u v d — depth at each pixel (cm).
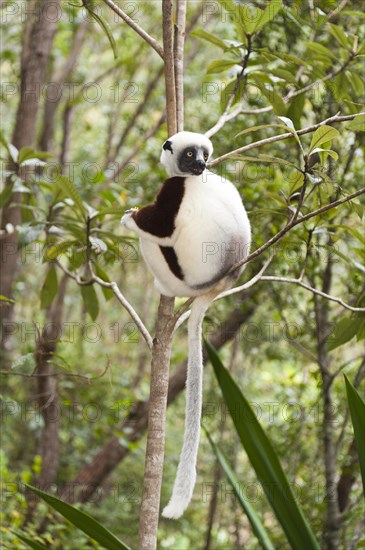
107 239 802
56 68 1809
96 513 1326
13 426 1534
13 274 1241
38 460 1047
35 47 1261
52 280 841
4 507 989
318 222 678
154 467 572
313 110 959
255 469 671
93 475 1292
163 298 596
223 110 757
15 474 1110
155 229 592
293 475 992
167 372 582
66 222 772
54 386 1193
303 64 729
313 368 1212
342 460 980
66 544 1005
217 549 1309
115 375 1556
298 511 662
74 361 1544
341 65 800
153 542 566
